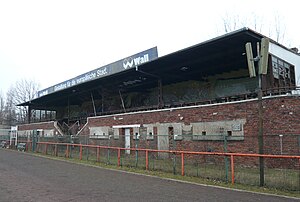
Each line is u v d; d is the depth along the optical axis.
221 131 17.44
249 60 10.93
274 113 15.40
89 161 19.92
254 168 14.76
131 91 36.34
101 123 28.17
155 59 22.58
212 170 14.01
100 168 16.61
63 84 40.75
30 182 12.02
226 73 26.47
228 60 22.67
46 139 28.83
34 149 31.03
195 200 8.75
